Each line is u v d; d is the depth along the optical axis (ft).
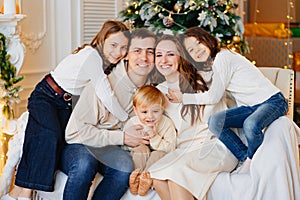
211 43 9.67
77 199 9.25
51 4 14.07
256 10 22.25
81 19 14.74
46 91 10.17
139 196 9.41
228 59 10.14
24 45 12.83
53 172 9.65
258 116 9.92
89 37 15.05
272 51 20.99
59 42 14.37
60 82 10.08
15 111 13.10
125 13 13.21
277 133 9.86
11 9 11.41
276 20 21.91
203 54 9.36
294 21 22.08
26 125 10.11
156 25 12.14
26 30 13.29
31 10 13.42
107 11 15.44
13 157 10.26
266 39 21.17
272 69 12.32
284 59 20.56
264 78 10.55
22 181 9.69
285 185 9.32
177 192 9.05
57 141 9.75
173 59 9.11
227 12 12.76
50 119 9.89
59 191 9.76
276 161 9.46
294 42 21.54
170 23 11.82
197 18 12.30
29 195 9.81
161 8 12.35
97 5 15.14
